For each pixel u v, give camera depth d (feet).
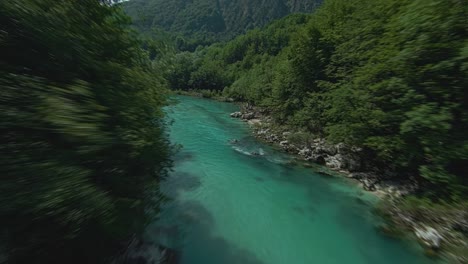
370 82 43.57
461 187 30.76
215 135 73.77
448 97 31.19
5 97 10.23
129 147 18.74
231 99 196.85
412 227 30.68
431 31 31.32
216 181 42.70
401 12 40.40
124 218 18.44
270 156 58.03
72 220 11.68
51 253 12.75
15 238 10.59
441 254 26.27
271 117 103.96
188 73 238.89
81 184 11.93
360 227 32.01
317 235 30.22
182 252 25.31
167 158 29.63
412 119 33.73
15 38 11.85
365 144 45.42
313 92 72.13
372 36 48.67
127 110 18.52
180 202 34.81
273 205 36.47
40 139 10.96
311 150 60.39
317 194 40.50
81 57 15.21
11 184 9.37
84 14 17.44
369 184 43.47
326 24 76.28
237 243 27.94
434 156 33.30
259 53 286.66
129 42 23.79
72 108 12.06
